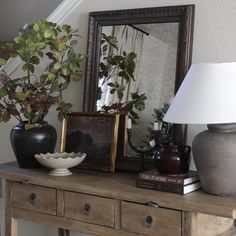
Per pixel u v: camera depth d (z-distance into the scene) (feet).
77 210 5.39
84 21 6.94
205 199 4.53
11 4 10.56
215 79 4.48
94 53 6.63
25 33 6.15
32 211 5.89
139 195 4.77
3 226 8.49
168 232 4.61
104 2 6.70
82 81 6.97
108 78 6.46
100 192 5.09
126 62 6.28
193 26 5.79
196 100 4.47
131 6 6.42
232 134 4.62
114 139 6.06
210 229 4.89
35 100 6.16
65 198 5.50
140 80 6.13
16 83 6.51
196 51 5.85
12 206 6.12
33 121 6.34
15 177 5.98
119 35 6.39
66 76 6.47
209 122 4.29
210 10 5.74
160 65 5.96
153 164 5.84
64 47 6.33
